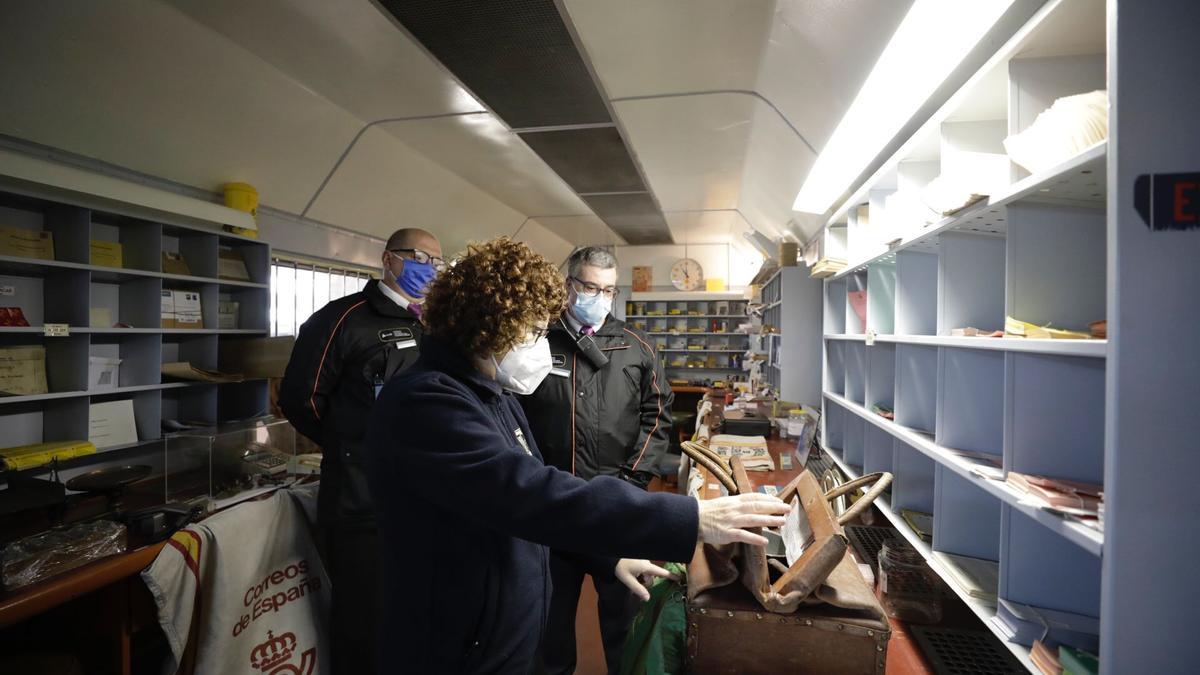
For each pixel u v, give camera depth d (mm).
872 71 1594
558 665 1676
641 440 2119
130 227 2881
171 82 2475
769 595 1004
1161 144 688
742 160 4000
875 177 1827
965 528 1366
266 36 2330
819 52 1868
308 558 2016
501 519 870
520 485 865
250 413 3352
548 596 1132
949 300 1333
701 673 1052
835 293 2832
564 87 2730
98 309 2811
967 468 1126
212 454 2164
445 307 984
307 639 1921
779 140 3002
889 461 1979
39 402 2607
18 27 1991
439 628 966
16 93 2156
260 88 2723
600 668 2232
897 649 1348
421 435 898
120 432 2701
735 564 1133
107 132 2512
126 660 1767
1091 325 864
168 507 1885
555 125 3301
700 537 919
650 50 2359
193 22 2230
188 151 2869
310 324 1977
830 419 2824
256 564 1812
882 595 1549
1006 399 1019
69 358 2553
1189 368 680
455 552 958
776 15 1960
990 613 1120
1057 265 1001
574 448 1962
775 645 1019
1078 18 858
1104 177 834
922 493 1697
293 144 3246
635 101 2916
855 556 1793
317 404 1925
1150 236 687
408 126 3449
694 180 4621
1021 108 1003
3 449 2363
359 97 2984
